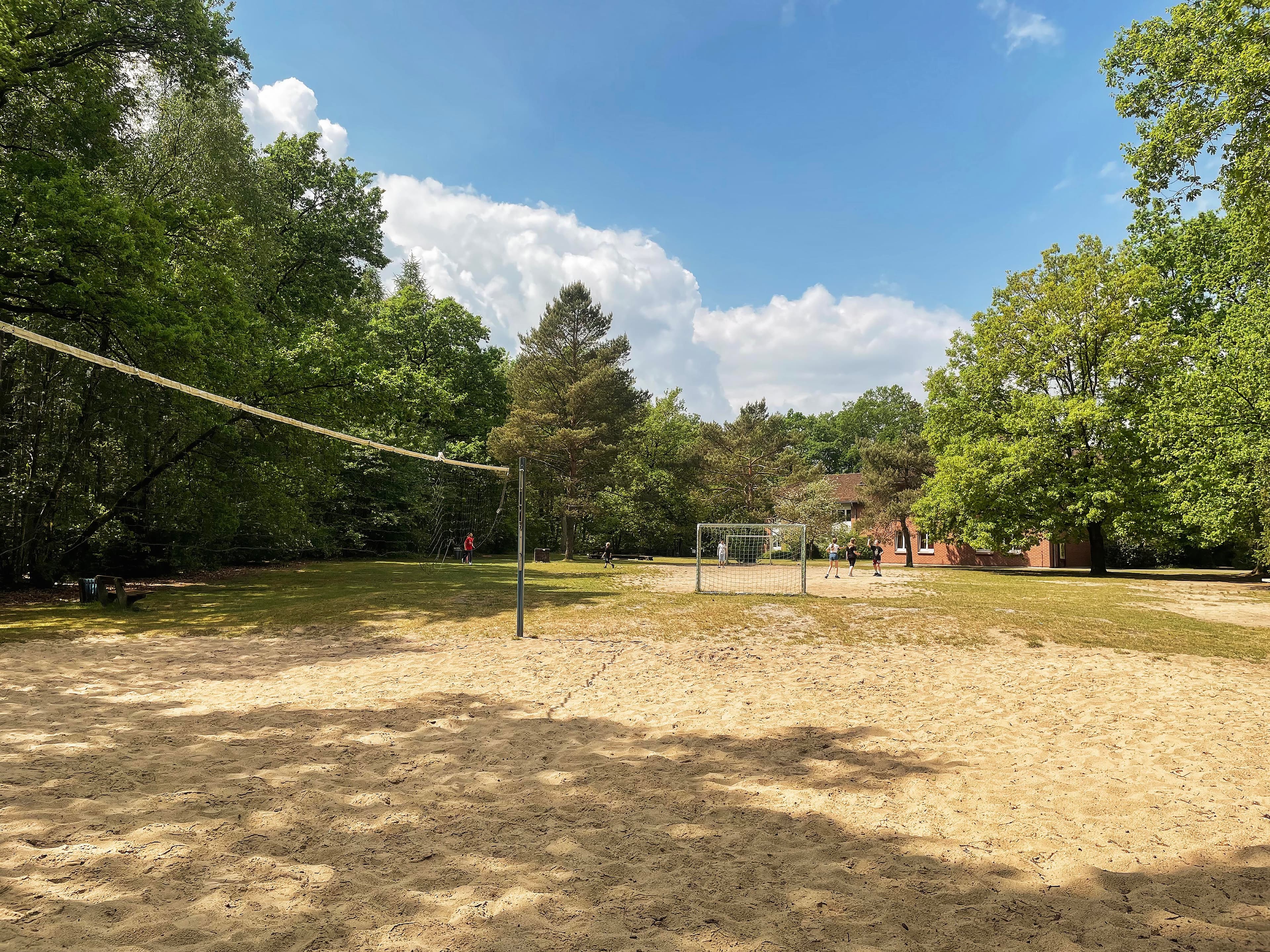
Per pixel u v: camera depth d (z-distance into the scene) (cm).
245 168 2359
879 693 841
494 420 4494
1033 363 3092
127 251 1512
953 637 1252
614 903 340
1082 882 367
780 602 1725
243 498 2255
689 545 4841
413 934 307
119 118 1867
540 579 2370
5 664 929
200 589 1936
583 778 527
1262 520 2150
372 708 735
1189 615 1583
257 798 470
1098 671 990
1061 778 539
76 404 1869
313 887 350
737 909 337
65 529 1883
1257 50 1370
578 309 3969
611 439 3812
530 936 308
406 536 3847
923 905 342
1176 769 564
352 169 3106
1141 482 2783
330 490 2436
